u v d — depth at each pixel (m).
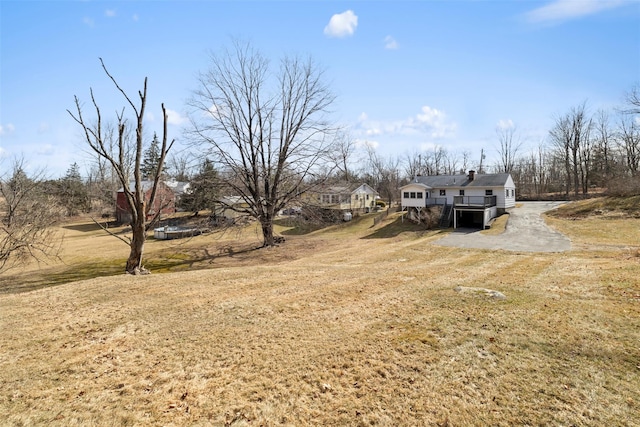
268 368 4.43
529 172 53.94
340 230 32.28
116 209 37.47
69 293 7.96
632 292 7.13
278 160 21.00
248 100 20.31
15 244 14.12
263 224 21.55
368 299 7.26
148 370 4.39
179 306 6.89
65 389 3.96
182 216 36.19
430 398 3.76
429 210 29.70
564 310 6.22
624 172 36.34
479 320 5.83
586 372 4.18
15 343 5.18
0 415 3.47
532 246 16.05
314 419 3.48
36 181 17.39
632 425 3.26
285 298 7.43
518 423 3.35
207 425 3.38
